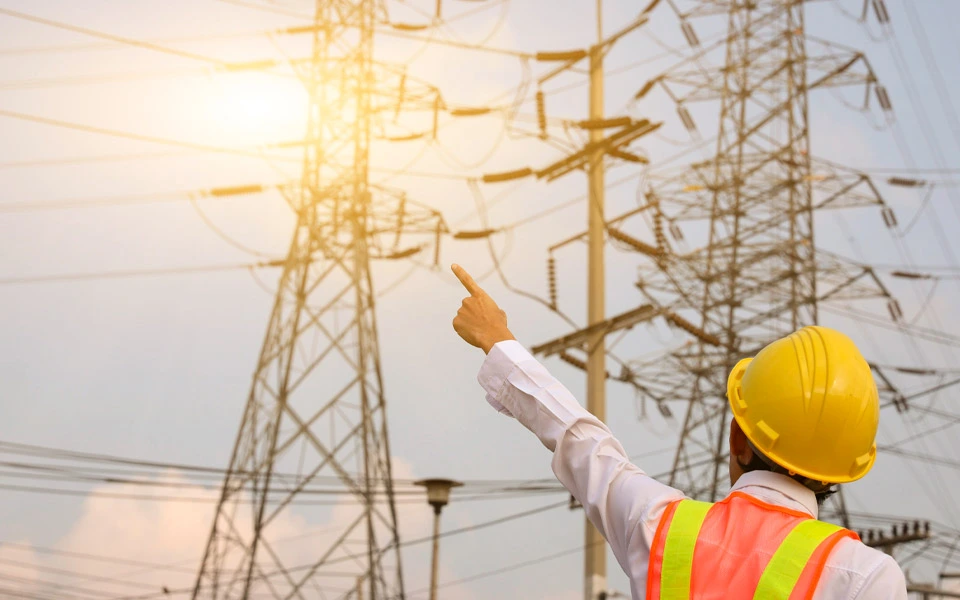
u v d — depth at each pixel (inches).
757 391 101.3
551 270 969.5
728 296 1314.0
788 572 82.7
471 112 1119.0
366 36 1156.5
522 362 99.6
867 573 80.7
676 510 88.7
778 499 94.6
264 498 940.0
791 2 1454.2
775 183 1378.0
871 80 1414.9
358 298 1010.7
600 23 1089.4
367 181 1089.4
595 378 898.1
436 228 1109.1
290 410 965.2
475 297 105.5
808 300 1305.4
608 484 92.4
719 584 84.2
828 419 96.4
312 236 1068.5
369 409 963.3
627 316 892.0
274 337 1013.8
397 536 917.8
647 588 86.0
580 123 1013.8
